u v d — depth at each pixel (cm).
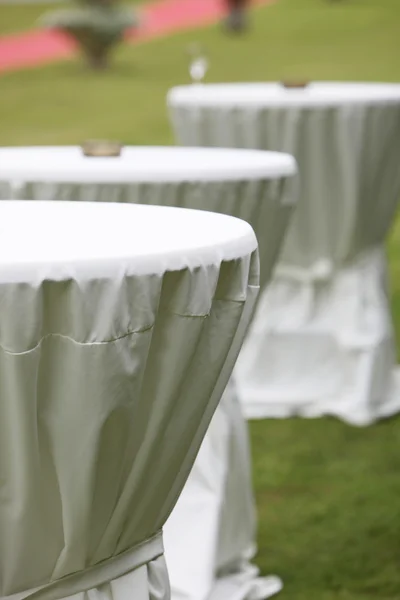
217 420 408
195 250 229
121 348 214
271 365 668
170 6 4300
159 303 226
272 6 4138
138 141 1841
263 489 557
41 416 216
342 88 733
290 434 639
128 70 2878
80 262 209
